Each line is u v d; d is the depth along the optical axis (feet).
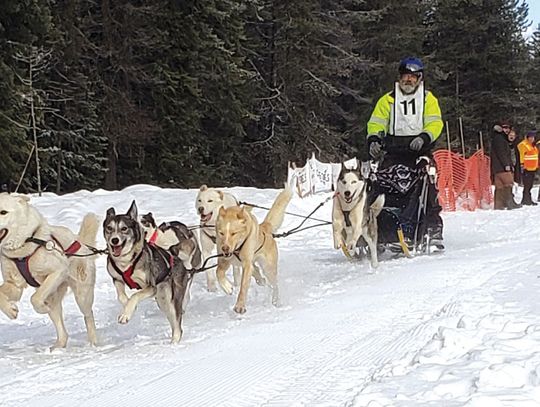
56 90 79.36
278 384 16.25
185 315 26.05
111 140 84.43
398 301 25.76
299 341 20.59
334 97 120.16
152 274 21.27
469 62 154.10
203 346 20.90
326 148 108.58
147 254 21.26
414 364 16.28
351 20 115.14
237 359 18.86
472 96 153.79
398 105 38.75
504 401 12.66
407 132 38.70
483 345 16.90
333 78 118.83
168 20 84.74
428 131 37.78
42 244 20.95
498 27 152.05
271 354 19.17
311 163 65.92
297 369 17.48
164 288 21.62
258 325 23.59
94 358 20.22
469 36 151.74
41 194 60.13
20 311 27.73
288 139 108.37
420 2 129.90
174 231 29.12
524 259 33.32
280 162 105.60
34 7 65.26
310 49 106.11
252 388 16.02
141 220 28.19
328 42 113.80
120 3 84.48
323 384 15.98
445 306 23.67
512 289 25.02
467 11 153.07
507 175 66.90
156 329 24.45
